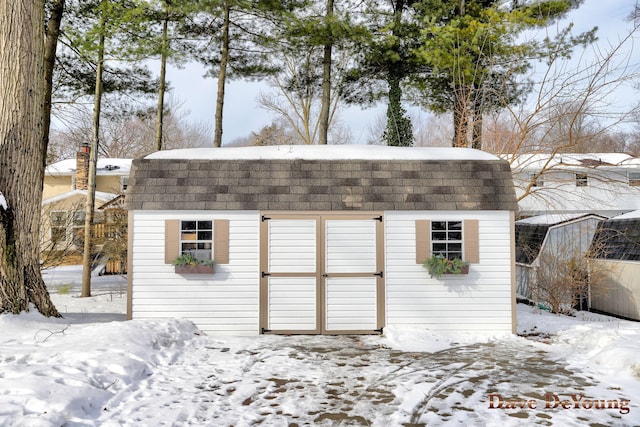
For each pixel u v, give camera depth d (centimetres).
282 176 964
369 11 1706
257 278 931
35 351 641
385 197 942
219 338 889
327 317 932
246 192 941
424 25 1623
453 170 979
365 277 937
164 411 509
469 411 529
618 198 2428
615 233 1341
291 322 931
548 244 1378
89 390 521
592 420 502
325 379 640
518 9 1541
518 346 843
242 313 927
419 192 948
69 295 1417
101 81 1473
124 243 1714
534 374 672
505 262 939
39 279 864
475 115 1612
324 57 1827
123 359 636
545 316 1158
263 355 764
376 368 696
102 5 1292
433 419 505
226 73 1842
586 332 906
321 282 935
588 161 2280
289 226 938
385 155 1030
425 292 936
